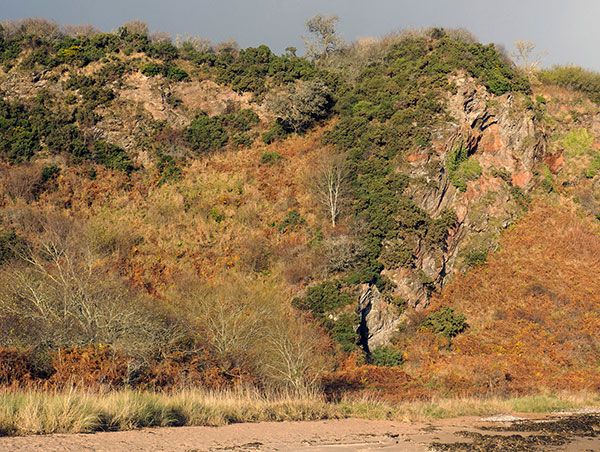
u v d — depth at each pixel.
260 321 44.78
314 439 20.50
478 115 66.62
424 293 55.38
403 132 64.00
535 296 56.47
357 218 58.19
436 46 77.94
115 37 81.69
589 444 22.61
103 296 38.84
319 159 65.50
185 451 16.64
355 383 41.66
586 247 61.91
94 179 65.31
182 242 57.75
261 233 58.84
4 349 28.97
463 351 50.66
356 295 51.16
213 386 31.92
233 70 80.25
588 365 48.72
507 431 25.31
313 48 93.06
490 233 61.94
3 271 47.59
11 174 62.00
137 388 28.73
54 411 18.06
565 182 70.44
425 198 59.94
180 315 44.59
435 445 20.98
